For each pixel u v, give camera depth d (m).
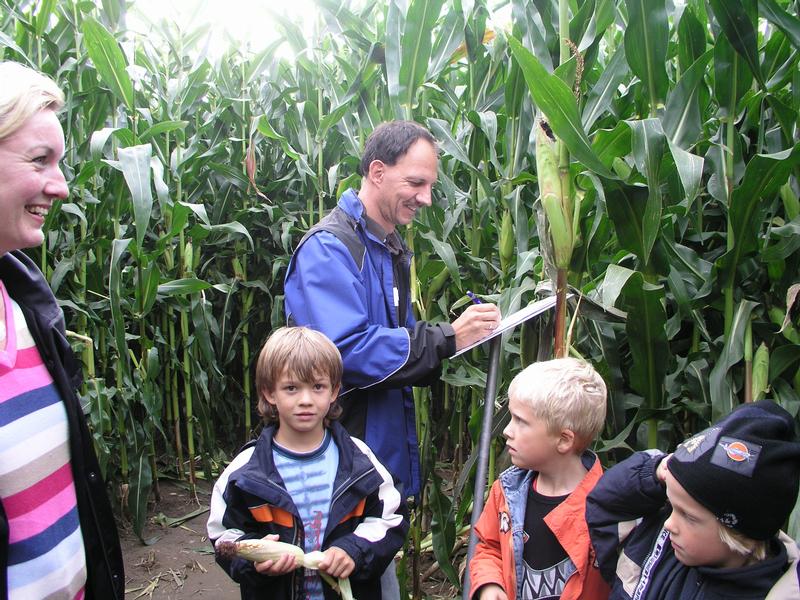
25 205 1.31
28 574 1.34
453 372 3.01
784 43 2.27
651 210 1.84
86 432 1.54
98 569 1.55
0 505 1.27
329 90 4.07
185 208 3.38
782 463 1.15
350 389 2.00
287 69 4.93
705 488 1.16
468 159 2.80
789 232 1.99
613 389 2.23
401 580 2.93
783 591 1.15
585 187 2.14
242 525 1.72
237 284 4.87
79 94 3.51
